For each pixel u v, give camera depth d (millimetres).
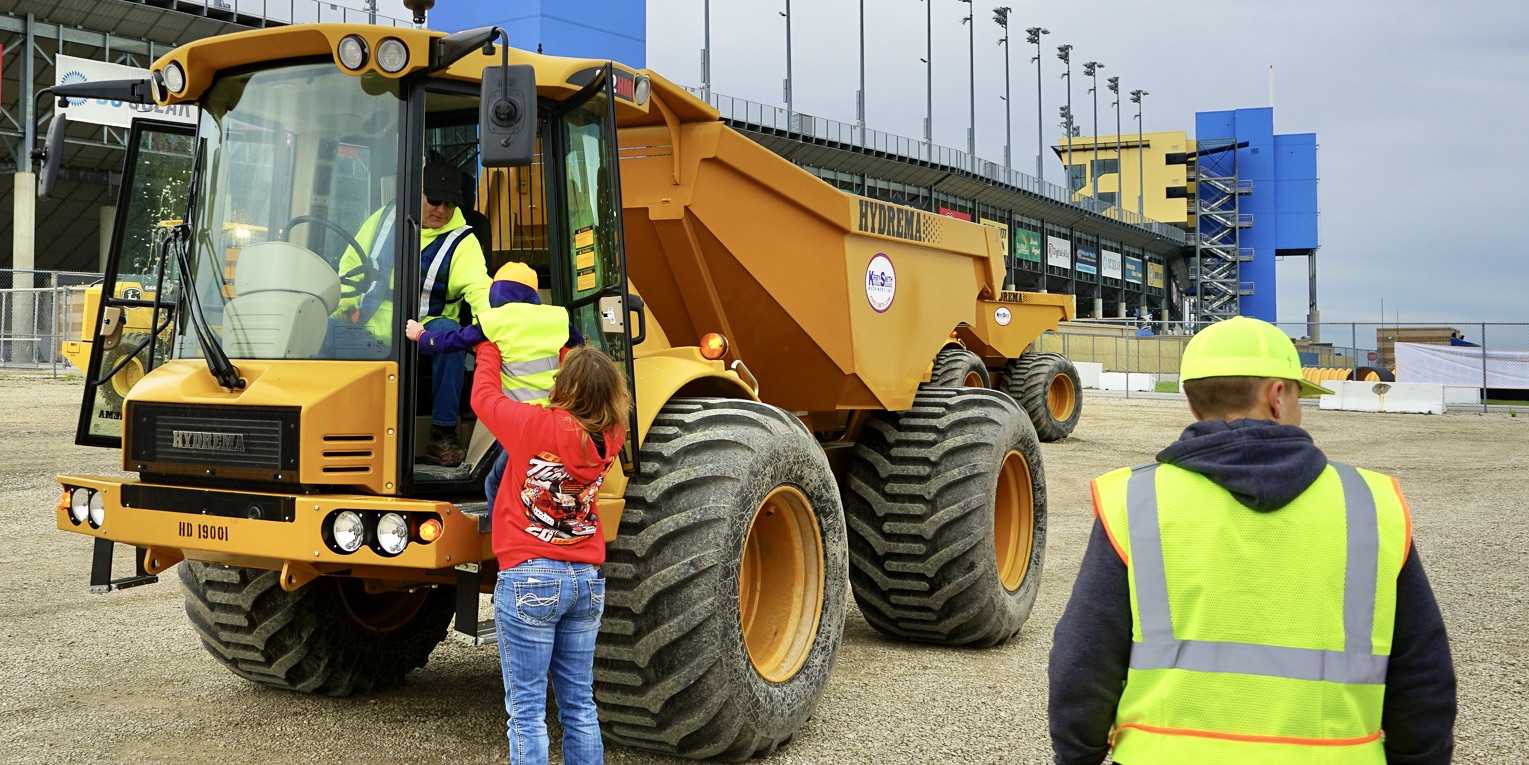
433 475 4160
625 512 4328
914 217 6980
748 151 5555
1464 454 17062
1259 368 2213
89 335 5184
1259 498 2047
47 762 4453
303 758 4543
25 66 28922
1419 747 2061
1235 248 98500
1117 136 86312
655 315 5961
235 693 5449
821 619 4977
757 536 5000
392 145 4152
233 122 4453
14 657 6000
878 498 6379
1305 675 2021
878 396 6473
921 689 5629
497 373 3756
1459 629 6711
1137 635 2131
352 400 3957
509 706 3572
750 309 5863
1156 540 2135
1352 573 2043
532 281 3953
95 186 37438
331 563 3918
